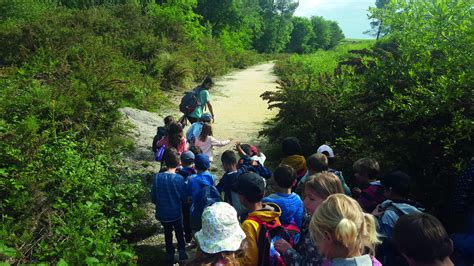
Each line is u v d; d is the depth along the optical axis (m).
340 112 7.02
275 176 3.32
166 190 4.51
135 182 6.58
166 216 4.55
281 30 86.44
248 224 2.68
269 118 11.94
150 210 5.93
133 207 5.74
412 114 4.92
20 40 13.59
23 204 4.67
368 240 2.07
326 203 2.12
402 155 5.20
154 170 7.26
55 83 9.48
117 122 8.70
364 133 5.96
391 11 5.44
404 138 5.12
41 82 9.95
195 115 8.23
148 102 12.23
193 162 5.03
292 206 3.20
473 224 2.93
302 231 2.85
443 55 5.06
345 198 2.13
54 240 4.29
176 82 16.25
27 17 16.72
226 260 2.19
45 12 17.81
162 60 16.38
